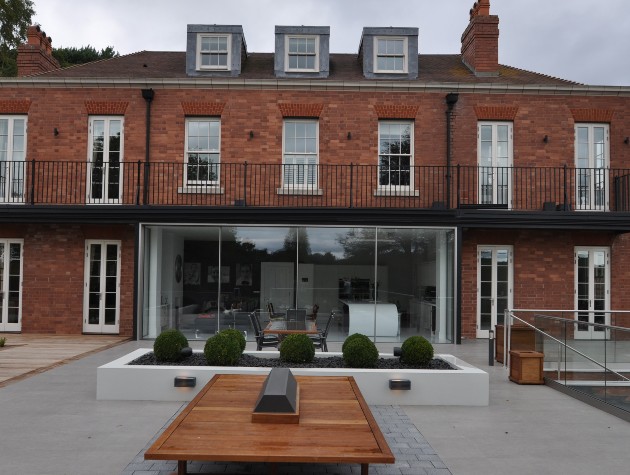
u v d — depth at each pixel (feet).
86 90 42.50
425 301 39.70
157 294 39.75
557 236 42.34
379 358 25.85
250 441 11.73
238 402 14.84
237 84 42.09
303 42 45.62
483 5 47.26
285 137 42.50
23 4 79.00
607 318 41.55
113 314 41.70
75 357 31.30
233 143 42.16
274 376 14.99
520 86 42.27
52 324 41.68
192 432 12.28
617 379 21.36
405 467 14.76
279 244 39.65
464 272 42.01
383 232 39.83
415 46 45.39
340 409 14.29
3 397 22.03
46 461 14.80
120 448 15.93
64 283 41.73
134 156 42.16
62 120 42.42
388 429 18.42
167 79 41.83
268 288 39.52
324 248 39.65
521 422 19.54
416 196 41.83
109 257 41.98
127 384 21.86
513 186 42.19
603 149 43.11
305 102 42.42
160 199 41.68
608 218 38.78
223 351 23.12
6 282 42.16
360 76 45.73
